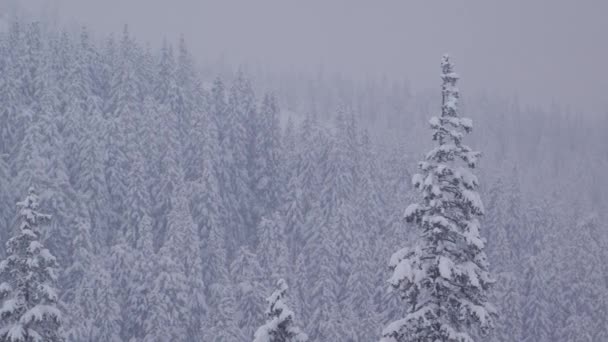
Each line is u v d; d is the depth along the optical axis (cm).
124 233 5959
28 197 1441
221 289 5353
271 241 6041
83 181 5962
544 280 6188
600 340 5631
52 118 6356
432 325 1142
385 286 5541
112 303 4466
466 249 1173
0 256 5278
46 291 1380
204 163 6719
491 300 5438
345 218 6262
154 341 4469
